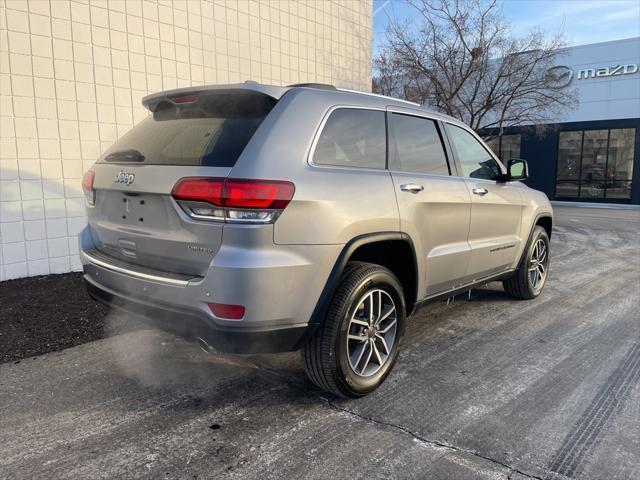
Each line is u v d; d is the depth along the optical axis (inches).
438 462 105.3
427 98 488.1
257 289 106.0
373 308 133.0
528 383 142.2
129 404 127.3
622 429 118.2
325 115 126.1
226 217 105.8
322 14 355.9
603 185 940.0
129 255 128.0
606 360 158.9
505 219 194.7
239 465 103.6
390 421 121.2
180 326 115.0
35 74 220.4
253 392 134.9
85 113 237.5
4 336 165.9
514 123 619.2
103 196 135.6
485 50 466.6
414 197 142.4
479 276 185.0
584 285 261.0
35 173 224.5
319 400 131.2
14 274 223.1
